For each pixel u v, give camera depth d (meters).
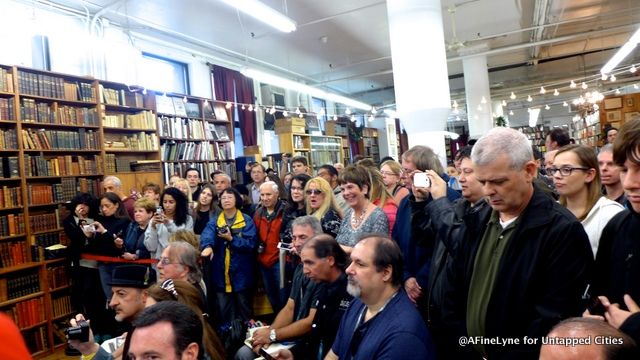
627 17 9.15
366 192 2.68
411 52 5.11
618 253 1.31
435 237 1.96
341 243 2.67
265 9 4.75
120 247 3.94
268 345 2.19
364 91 14.99
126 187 5.61
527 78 13.51
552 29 9.57
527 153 1.29
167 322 1.32
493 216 1.44
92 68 5.86
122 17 6.42
